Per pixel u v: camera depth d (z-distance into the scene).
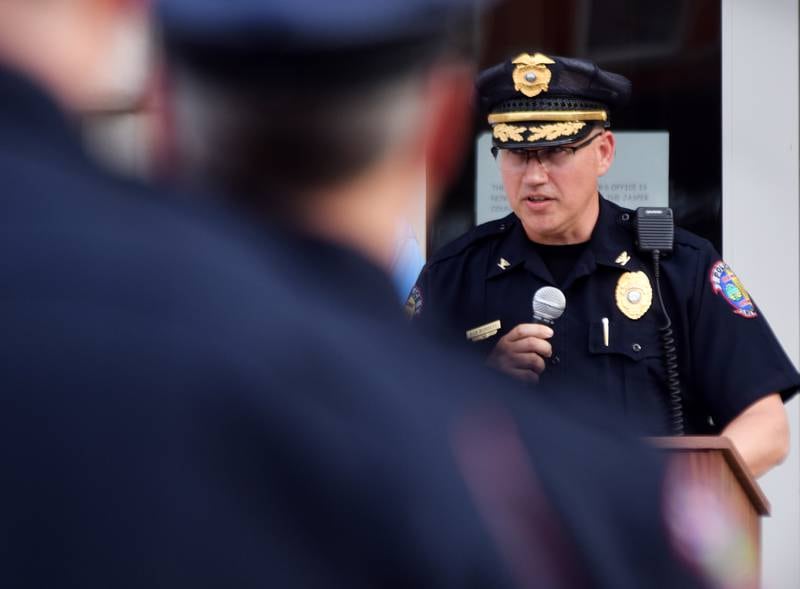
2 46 2.23
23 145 2.15
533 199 10.03
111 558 1.89
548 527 2.16
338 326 2.16
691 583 2.33
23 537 1.89
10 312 1.96
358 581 2.00
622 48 13.10
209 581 1.91
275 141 2.29
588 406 2.39
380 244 2.37
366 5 2.24
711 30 13.16
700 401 9.99
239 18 2.22
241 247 2.16
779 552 12.96
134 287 2.01
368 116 2.30
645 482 2.31
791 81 13.25
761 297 13.31
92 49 2.29
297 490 1.98
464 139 2.49
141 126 2.32
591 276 10.07
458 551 2.04
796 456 13.05
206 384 1.97
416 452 2.07
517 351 9.04
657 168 13.18
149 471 1.92
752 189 13.18
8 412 1.92
